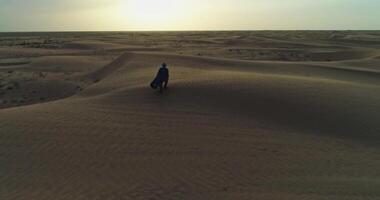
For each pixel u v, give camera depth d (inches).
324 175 474.3
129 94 863.7
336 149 573.3
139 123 656.4
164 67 870.4
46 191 420.8
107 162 495.5
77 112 721.6
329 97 839.7
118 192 416.8
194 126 647.8
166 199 402.0
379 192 427.8
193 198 405.7
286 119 708.7
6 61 2075.5
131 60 1551.4
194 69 1270.9
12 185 435.8
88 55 2439.7
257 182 447.5
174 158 510.9
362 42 4173.2
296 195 416.2
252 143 578.2
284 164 503.2
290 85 934.4
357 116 728.3
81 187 429.1
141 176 456.8
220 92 853.8
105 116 695.7
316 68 1412.4
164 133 609.0
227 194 415.2
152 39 5211.6
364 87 993.5
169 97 829.8
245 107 765.3
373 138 632.4
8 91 1242.6
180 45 3676.2
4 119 662.5
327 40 4554.6
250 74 1104.2
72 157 510.0
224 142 577.0
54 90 1272.1
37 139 569.0
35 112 719.7
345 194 421.1
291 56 2539.4
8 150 529.3
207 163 497.4
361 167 505.4
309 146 579.5
